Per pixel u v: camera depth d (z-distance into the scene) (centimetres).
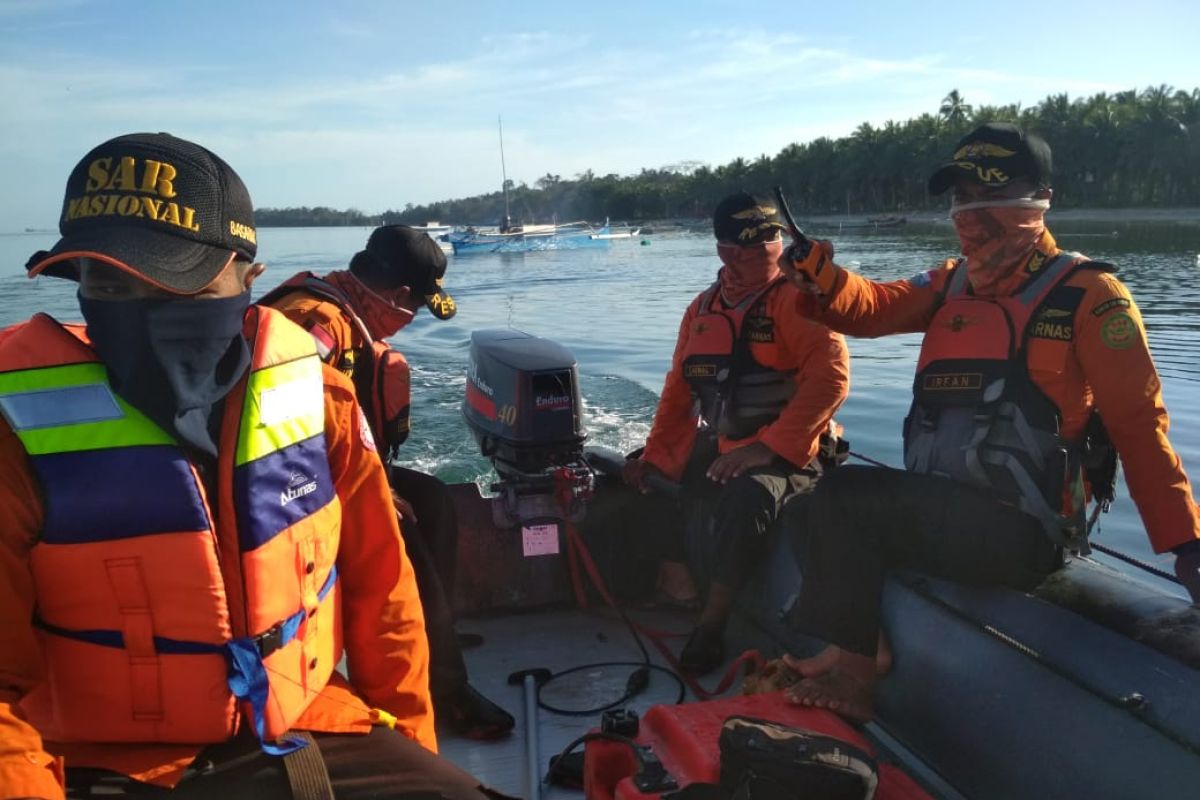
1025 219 236
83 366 138
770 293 328
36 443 132
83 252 132
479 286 2608
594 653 333
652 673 318
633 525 367
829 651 245
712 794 194
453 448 665
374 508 172
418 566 273
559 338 1392
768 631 315
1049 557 231
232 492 143
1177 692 186
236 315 146
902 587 259
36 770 124
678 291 2297
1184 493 217
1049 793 199
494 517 352
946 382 240
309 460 156
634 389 900
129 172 140
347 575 174
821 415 313
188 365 141
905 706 248
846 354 320
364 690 176
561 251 4862
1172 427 760
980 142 237
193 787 144
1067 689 204
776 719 230
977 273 245
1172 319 1470
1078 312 227
